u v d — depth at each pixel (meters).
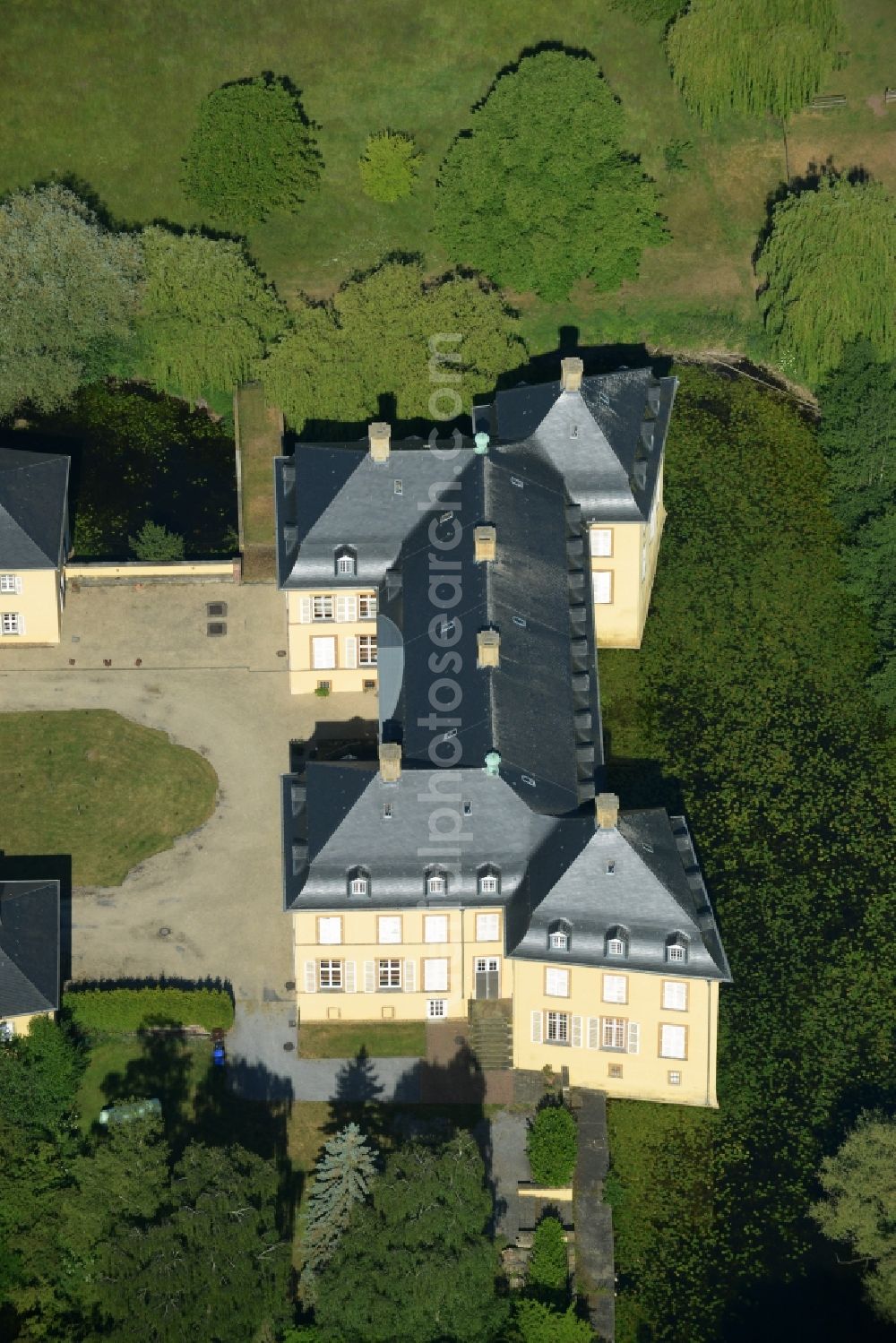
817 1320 157.88
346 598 177.62
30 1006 162.38
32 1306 153.75
